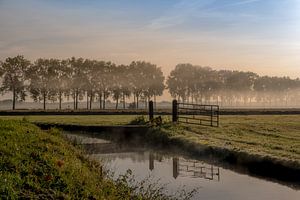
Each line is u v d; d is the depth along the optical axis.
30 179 11.37
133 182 18.80
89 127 40.69
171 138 32.62
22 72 150.88
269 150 24.66
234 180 20.50
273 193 17.75
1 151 13.47
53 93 158.50
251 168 22.70
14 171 11.84
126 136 38.69
